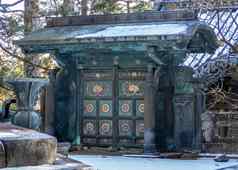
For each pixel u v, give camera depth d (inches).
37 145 268.4
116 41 547.2
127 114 593.9
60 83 628.4
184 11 578.2
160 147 583.8
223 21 862.5
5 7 751.7
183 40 525.3
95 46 570.9
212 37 598.9
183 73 577.3
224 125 623.2
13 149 257.9
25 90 475.2
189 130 576.1
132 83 591.8
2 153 254.1
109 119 603.5
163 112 587.8
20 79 477.7
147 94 564.4
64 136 623.8
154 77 569.3
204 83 637.3
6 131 281.0
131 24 590.6
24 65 850.1
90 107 615.2
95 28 593.0
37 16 814.5
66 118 625.3
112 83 601.3
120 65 593.6
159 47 547.5
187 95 577.3
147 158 534.6
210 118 613.9
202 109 601.9
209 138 608.4
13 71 902.4
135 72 589.3
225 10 889.5
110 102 603.8
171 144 581.3
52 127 617.9
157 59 560.1
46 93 619.5
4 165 254.1
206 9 746.8
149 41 537.0
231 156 546.0
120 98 598.2
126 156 545.6
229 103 736.3
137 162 498.0
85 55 602.2
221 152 585.9
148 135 561.3
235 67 791.1
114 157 537.3
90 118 614.2
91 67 610.9
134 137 588.4
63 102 627.5
